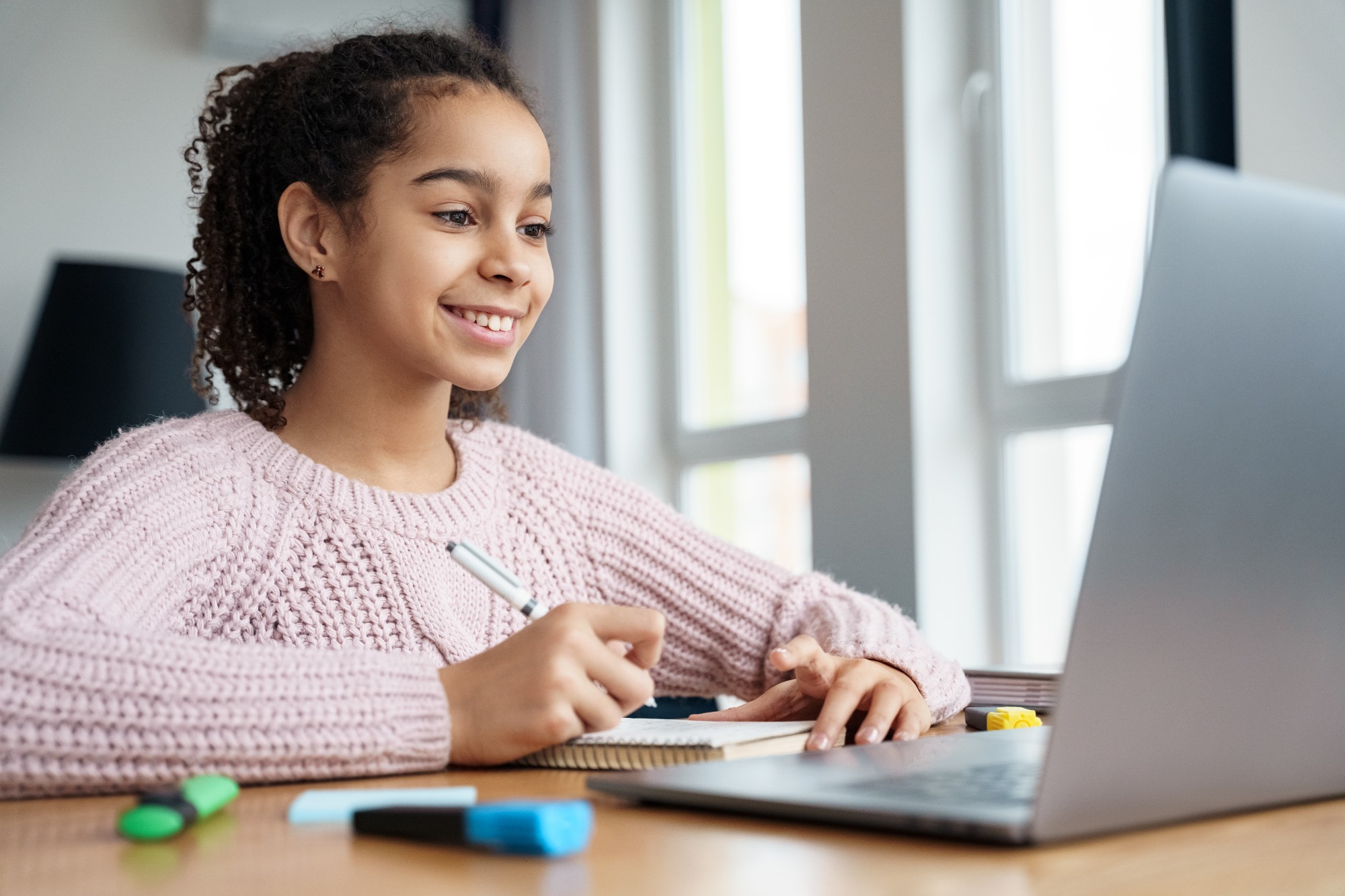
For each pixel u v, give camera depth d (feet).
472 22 11.07
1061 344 7.37
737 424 9.74
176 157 10.27
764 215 9.75
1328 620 1.62
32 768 2.06
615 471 10.21
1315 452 1.58
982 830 1.42
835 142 7.95
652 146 10.59
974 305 7.69
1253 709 1.55
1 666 2.10
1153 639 1.44
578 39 10.52
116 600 2.59
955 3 7.72
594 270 10.38
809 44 8.14
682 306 10.44
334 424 3.63
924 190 7.54
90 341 8.41
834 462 7.93
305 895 1.32
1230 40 5.82
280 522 3.32
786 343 9.52
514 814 1.49
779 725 2.60
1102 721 1.41
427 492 3.74
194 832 1.70
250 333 3.88
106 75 10.08
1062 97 7.33
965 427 7.61
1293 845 1.46
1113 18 7.05
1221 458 1.48
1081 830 1.42
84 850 1.60
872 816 1.53
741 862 1.43
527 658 2.40
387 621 3.37
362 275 3.49
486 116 3.49
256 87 3.91
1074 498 7.29
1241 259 1.47
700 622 3.96
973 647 7.53
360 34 3.95
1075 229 7.27
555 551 3.92
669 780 1.85
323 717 2.21
